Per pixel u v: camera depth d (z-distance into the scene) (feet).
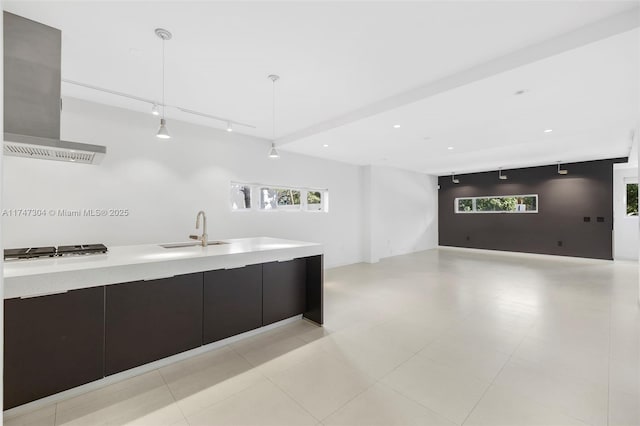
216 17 6.66
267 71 9.08
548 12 6.51
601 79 8.70
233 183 16.12
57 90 6.86
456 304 12.69
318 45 7.76
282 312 10.16
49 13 6.44
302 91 10.52
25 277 5.52
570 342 8.95
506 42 7.64
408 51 8.04
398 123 12.78
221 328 8.56
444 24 6.93
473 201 30.42
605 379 6.98
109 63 8.61
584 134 14.84
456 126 13.30
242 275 9.04
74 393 6.36
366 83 9.91
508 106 10.83
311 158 19.93
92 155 7.31
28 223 10.03
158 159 12.94
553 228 25.16
